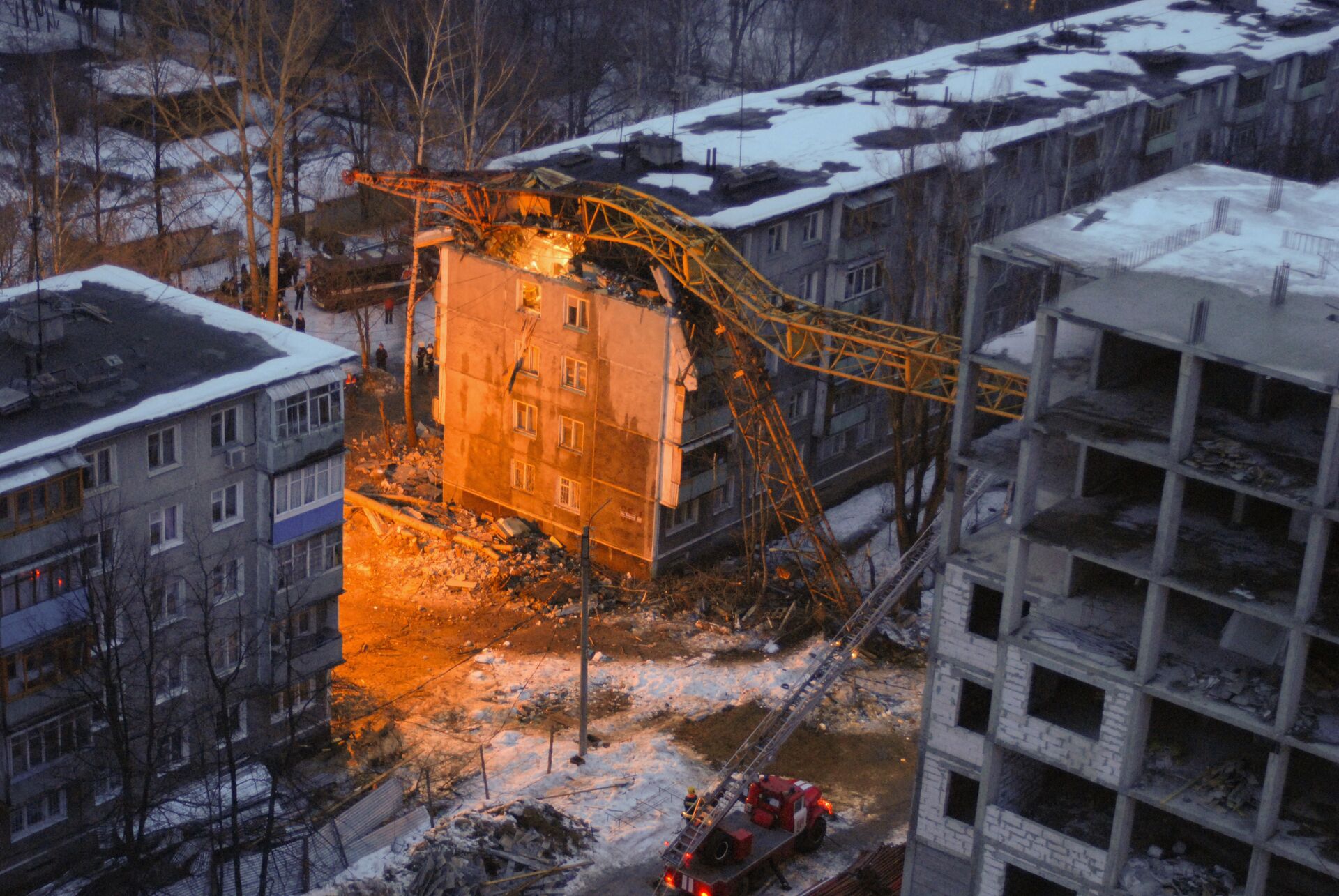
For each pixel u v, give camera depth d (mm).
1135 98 91750
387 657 69125
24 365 55562
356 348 97312
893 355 65562
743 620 72500
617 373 73312
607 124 131875
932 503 70688
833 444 83062
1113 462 46219
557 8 140750
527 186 73188
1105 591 46906
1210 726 45906
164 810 54125
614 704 66562
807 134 85000
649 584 75062
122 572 53188
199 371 56469
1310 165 98625
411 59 125250
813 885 56125
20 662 51375
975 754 49062
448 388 79750
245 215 103250
